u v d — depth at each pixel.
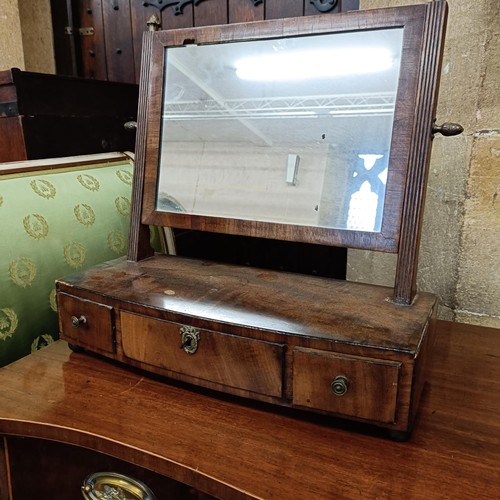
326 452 0.53
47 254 0.83
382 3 0.97
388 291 0.71
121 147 1.33
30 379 0.67
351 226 0.68
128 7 1.39
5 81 1.04
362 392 0.53
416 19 0.63
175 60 0.81
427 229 0.98
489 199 0.87
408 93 0.63
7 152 1.11
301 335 0.55
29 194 0.85
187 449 0.53
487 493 0.46
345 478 0.48
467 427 0.57
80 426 0.56
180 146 0.81
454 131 0.63
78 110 1.18
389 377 0.52
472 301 0.92
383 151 0.66
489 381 0.67
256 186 0.75
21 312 0.78
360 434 0.56
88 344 0.72
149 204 0.83
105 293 0.68
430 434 0.56
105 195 1.00
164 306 0.63
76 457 0.60
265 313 0.61
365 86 0.67
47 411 0.60
